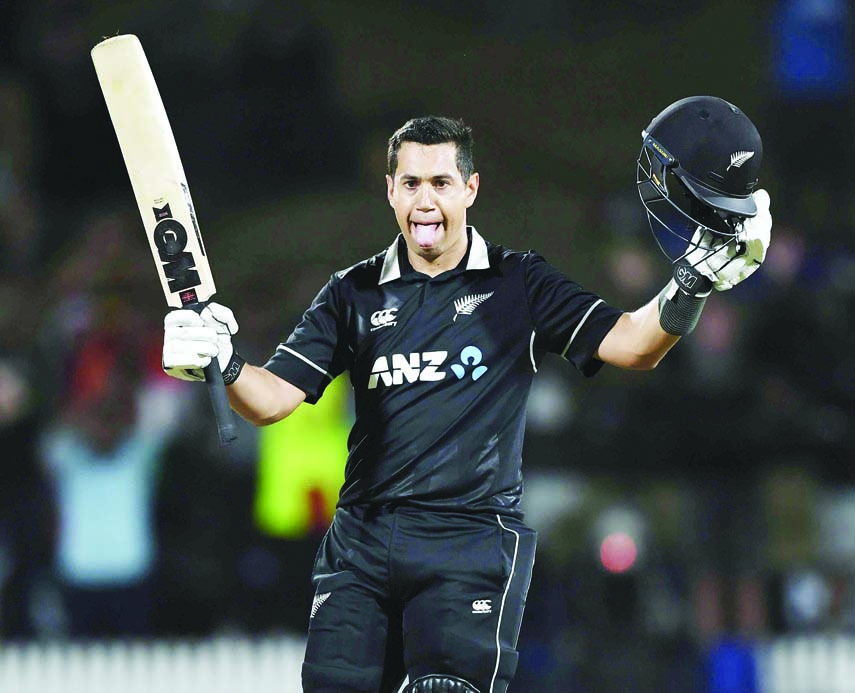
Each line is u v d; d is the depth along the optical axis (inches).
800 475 1325.0
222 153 2049.7
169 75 2060.8
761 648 1183.6
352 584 590.2
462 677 571.5
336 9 2431.1
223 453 1350.9
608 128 2293.3
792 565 1285.7
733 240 557.6
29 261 1908.2
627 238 1861.5
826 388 1499.8
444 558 579.2
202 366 559.2
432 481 587.2
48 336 1435.8
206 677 1173.7
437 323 597.3
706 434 1396.4
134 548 1259.8
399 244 615.2
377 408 597.6
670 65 2346.2
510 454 597.0
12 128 2021.4
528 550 593.0
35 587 1284.4
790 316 1518.2
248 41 2043.6
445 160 589.0
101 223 1845.5
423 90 2322.8
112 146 2001.7
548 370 1541.6
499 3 2447.1
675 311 566.3
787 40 1932.8
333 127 2074.3
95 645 1200.8
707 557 1285.7
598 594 1237.7
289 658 1178.6
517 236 2014.0
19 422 1370.6
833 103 1923.0
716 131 556.4
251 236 2012.8
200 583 1288.1
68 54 1994.3
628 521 1288.1
